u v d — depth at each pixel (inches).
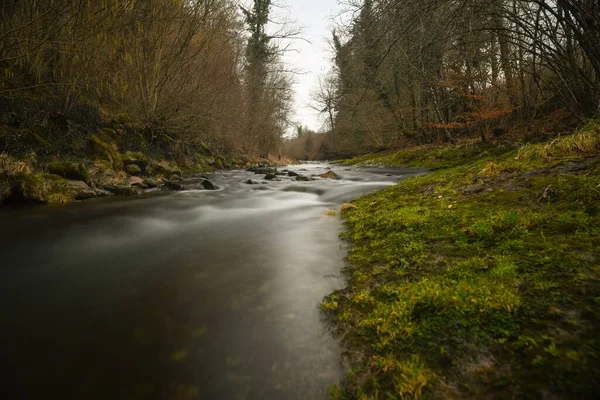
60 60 379.6
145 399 69.8
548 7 227.8
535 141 391.5
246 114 949.2
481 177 206.1
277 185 433.7
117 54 461.4
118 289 120.3
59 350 86.4
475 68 492.1
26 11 336.8
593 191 130.0
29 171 292.7
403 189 248.5
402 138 982.4
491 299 82.5
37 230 198.4
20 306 109.3
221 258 150.4
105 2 342.3
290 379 72.8
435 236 137.4
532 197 148.1
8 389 73.7
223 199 324.5
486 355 68.2
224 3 588.1
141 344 87.7
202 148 807.1
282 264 140.3
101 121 477.4
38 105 376.8
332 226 201.9
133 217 237.8
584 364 59.4
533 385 58.6
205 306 106.0
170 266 141.7
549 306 75.9
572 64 285.3
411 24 187.2
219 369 77.1
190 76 581.6
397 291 100.4
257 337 88.6
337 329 89.8
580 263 89.0
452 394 61.6
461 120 708.0
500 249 110.5
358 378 70.9
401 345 77.2
